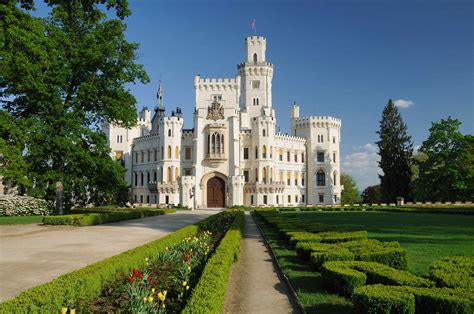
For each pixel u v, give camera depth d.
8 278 15.02
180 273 14.10
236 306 12.16
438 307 8.80
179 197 92.25
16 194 49.84
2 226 36.47
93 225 38.84
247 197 92.94
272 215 43.06
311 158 107.75
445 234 27.34
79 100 45.22
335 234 21.19
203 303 8.91
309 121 108.69
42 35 38.25
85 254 20.59
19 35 34.28
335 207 75.81
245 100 107.06
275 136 99.56
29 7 36.62
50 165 45.41
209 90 94.62
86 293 10.85
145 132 113.38
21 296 9.02
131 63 47.88
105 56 45.62
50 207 46.66
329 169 107.25
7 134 37.50
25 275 15.53
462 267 12.02
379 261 14.52
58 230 33.53
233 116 93.25
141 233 31.22
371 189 139.62
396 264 14.59
